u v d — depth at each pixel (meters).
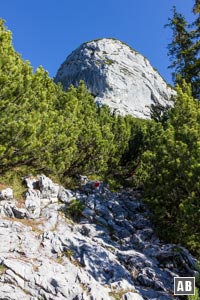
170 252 11.15
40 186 12.57
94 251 10.17
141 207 15.05
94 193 14.84
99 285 8.81
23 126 9.94
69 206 12.80
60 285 8.30
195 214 10.23
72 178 15.39
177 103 15.68
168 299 9.02
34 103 11.66
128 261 10.41
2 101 9.58
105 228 12.47
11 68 10.28
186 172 11.09
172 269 10.69
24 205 11.35
